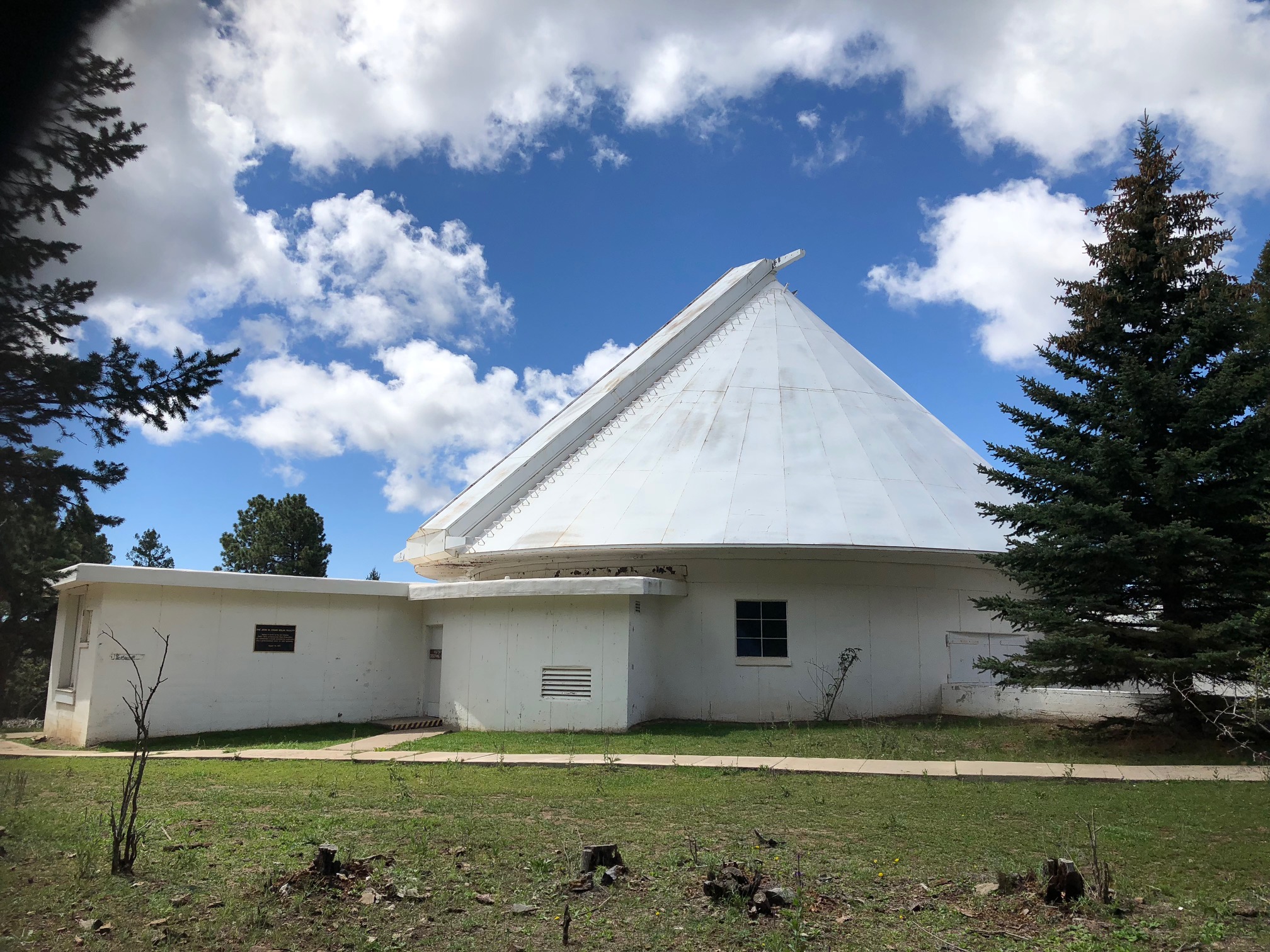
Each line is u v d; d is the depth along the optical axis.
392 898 6.69
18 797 10.13
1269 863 7.59
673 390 24.45
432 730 18.75
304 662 19.47
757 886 6.78
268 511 44.16
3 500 11.72
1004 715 17.62
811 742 14.88
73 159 7.18
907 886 7.07
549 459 23.44
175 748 16.17
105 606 17.27
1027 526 14.98
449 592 19.09
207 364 12.58
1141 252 14.41
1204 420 13.43
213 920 6.14
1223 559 13.13
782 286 29.09
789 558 18.92
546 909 6.54
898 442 22.34
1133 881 7.11
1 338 9.18
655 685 18.56
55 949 5.60
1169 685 13.52
